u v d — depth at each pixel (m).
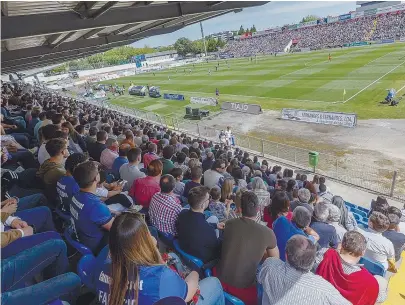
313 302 2.73
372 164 15.69
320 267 3.46
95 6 6.43
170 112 33.97
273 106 30.06
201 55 112.06
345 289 3.27
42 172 4.85
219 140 21.95
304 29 91.75
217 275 3.74
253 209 3.58
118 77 84.81
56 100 27.80
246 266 3.41
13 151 6.80
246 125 25.75
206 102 34.59
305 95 31.72
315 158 15.19
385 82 30.61
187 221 3.79
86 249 3.47
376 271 4.61
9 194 4.93
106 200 5.07
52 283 2.87
